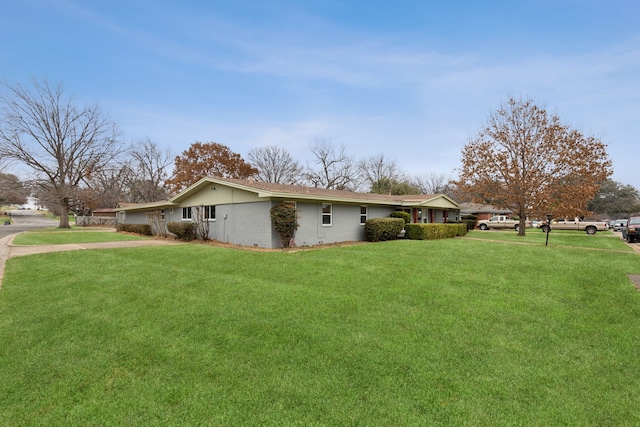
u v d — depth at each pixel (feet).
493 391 10.03
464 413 9.00
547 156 70.54
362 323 15.65
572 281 23.59
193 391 10.24
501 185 75.20
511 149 74.33
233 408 9.35
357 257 33.65
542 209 70.33
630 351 12.80
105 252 38.06
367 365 11.68
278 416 8.98
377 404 9.44
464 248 41.73
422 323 15.61
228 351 12.97
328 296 19.97
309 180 153.28
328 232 51.13
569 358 12.20
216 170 130.31
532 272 26.53
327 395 9.91
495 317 16.40
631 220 59.06
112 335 14.74
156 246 43.88
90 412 9.30
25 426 8.80
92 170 101.96
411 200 69.00
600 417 8.86
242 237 47.91
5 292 21.84
